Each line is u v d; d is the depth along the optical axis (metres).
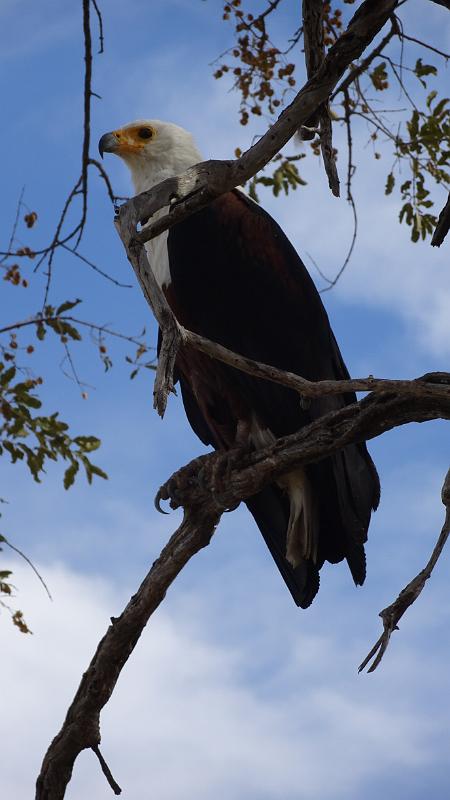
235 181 6.29
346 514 10.09
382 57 9.14
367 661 5.84
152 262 11.43
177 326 5.90
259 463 8.70
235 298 11.28
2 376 8.11
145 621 8.59
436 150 9.40
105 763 8.62
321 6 7.10
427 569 6.07
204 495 9.10
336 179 7.16
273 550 11.02
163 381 5.74
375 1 6.20
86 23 7.25
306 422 11.11
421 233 9.72
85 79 7.34
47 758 8.62
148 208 6.21
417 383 6.19
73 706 8.55
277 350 11.32
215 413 11.59
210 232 11.27
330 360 11.65
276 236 11.57
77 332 8.16
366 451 10.27
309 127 7.40
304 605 10.82
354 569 10.23
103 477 8.42
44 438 8.27
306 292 11.50
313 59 7.23
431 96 9.34
